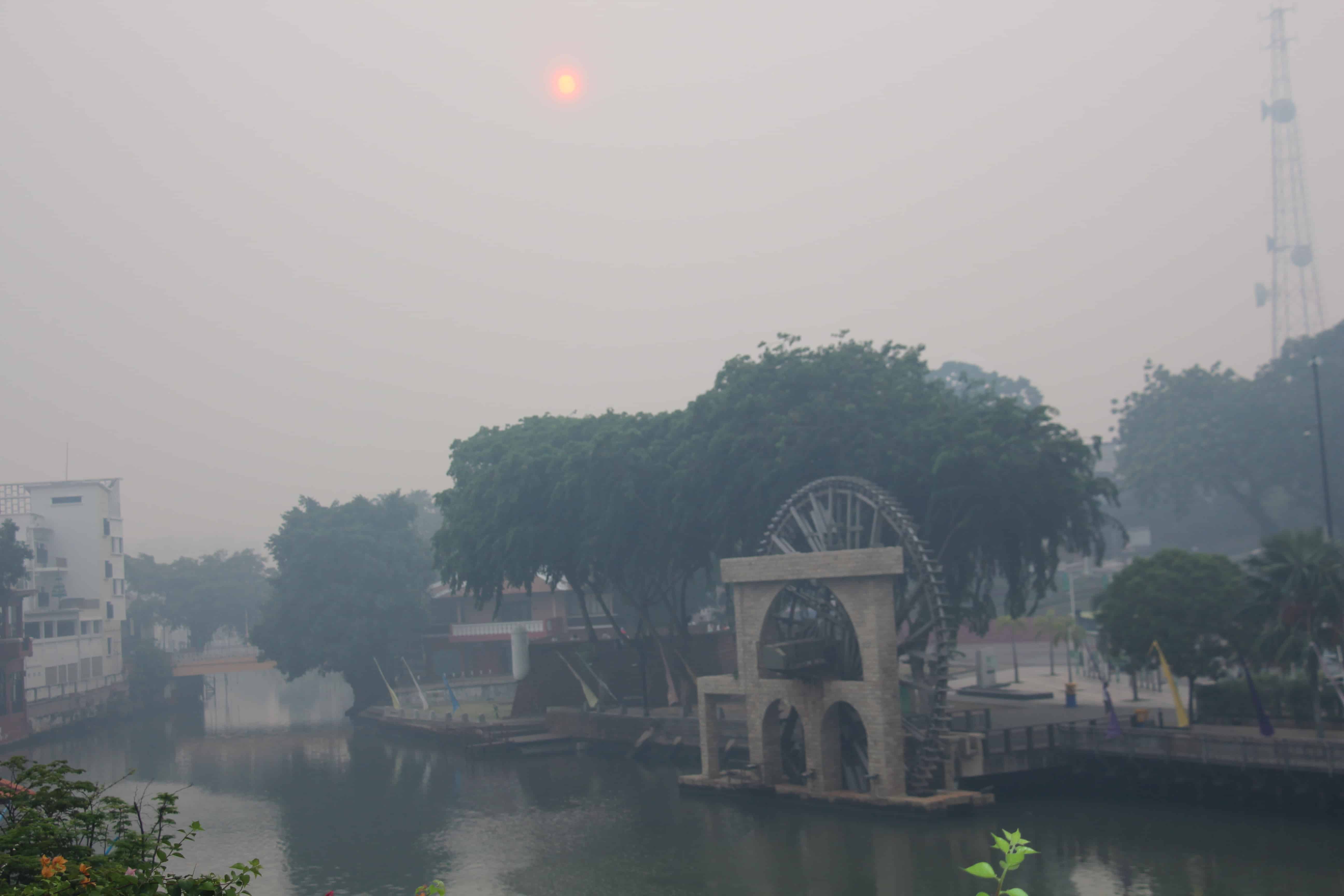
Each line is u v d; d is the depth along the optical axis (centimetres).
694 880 3878
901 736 4556
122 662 12069
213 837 5053
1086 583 12975
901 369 6222
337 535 10231
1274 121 16612
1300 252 16288
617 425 6931
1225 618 5347
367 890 4031
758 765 5094
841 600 4706
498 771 6638
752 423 5853
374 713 9694
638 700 8250
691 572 6900
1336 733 4812
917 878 3694
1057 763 4909
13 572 8975
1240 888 3400
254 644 10538
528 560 6969
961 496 5378
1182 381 12988
